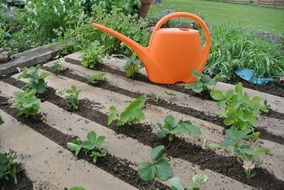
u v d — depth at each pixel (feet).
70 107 4.86
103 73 5.56
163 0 16.21
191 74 5.31
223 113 4.29
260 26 10.69
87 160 3.80
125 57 6.55
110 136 4.18
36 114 4.73
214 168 3.58
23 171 3.69
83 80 5.75
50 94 5.30
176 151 3.85
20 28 10.35
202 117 4.50
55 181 3.54
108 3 10.34
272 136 4.10
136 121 4.27
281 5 15.26
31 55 7.27
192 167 3.61
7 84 5.91
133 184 3.45
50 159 3.86
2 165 3.52
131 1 10.59
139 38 7.56
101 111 4.75
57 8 9.73
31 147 4.09
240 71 6.17
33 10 9.88
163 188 3.36
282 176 3.44
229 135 3.62
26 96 4.61
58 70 6.18
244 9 14.35
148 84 5.45
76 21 9.17
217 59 6.38
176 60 5.17
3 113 4.86
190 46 5.12
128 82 5.55
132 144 4.01
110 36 7.30
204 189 3.33
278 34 9.30
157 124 4.04
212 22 11.19
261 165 3.58
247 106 4.08
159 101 4.92
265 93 5.36
